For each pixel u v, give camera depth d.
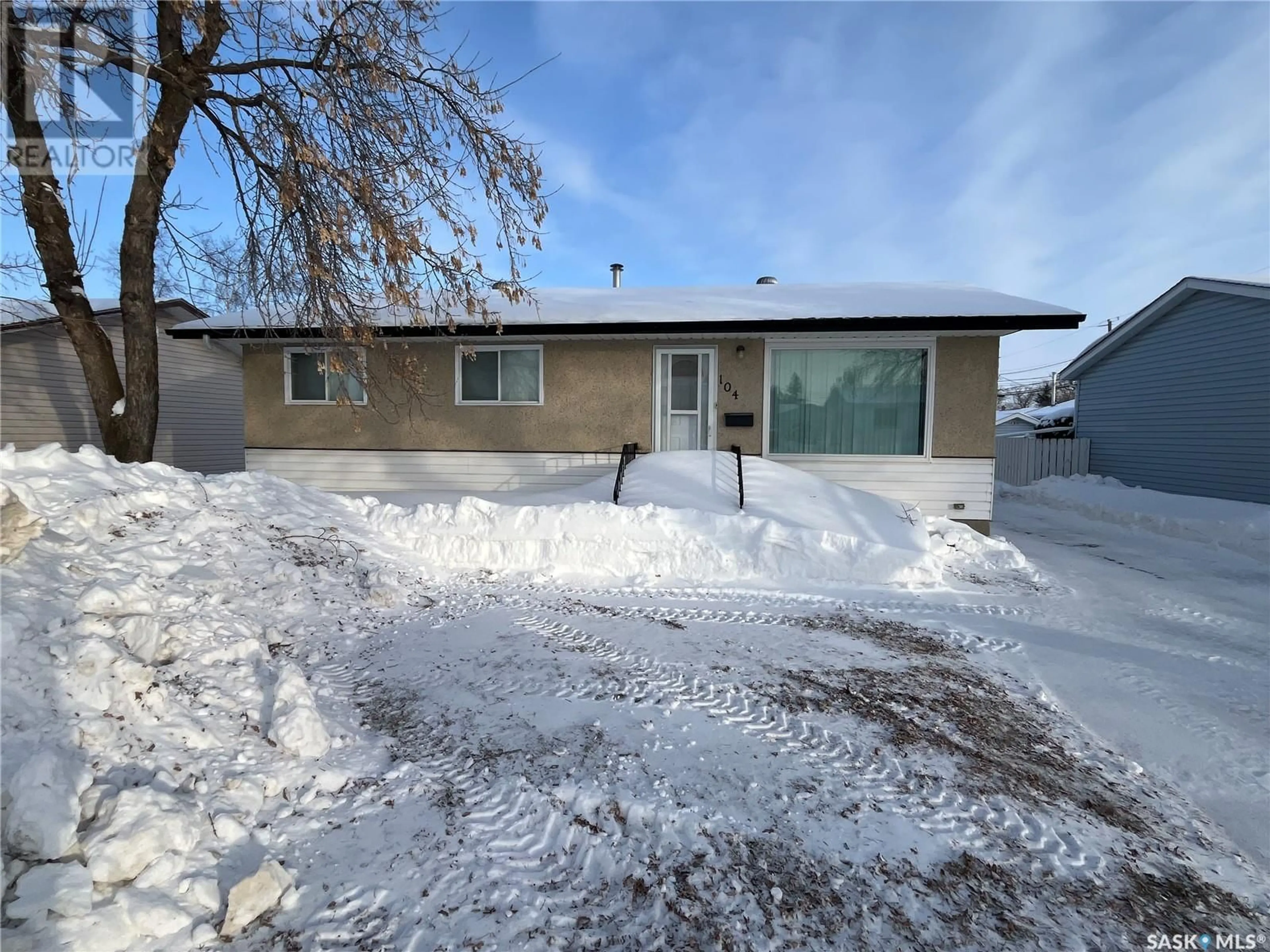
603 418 10.44
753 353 10.09
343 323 7.91
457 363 10.70
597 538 7.11
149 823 2.28
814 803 2.92
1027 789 3.14
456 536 7.26
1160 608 6.36
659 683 4.13
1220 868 2.65
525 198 7.55
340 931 2.15
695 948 2.14
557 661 4.44
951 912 2.33
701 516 7.24
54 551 4.07
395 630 5.08
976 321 8.77
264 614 4.85
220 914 2.18
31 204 7.11
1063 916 2.33
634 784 2.99
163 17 6.84
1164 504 12.28
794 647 4.91
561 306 10.84
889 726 3.69
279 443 11.27
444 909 2.26
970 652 5.00
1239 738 3.74
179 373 17.98
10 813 2.16
